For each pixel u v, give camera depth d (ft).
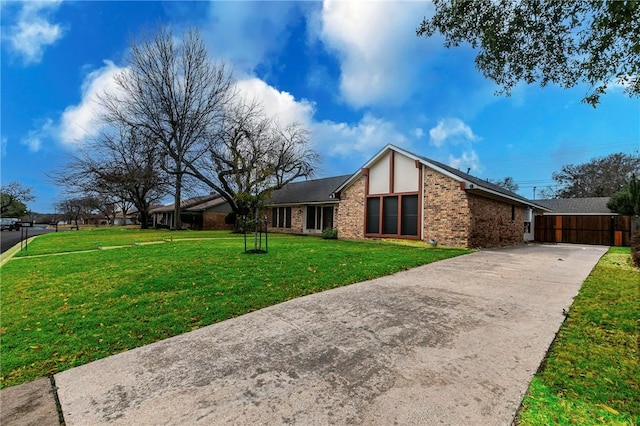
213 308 13.53
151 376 8.24
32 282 18.70
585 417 6.43
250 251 30.27
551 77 13.96
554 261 27.71
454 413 6.57
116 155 77.51
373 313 12.97
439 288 17.06
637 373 8.09
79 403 7.11
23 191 168.25
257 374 8.27
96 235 63.82
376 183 45.60
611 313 12.75
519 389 7.43
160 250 32.81
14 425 6.38
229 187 69.56
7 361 9.07
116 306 13.78
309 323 11.92
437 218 38.58
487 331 11.03
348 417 6.46
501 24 13.00
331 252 30.37
